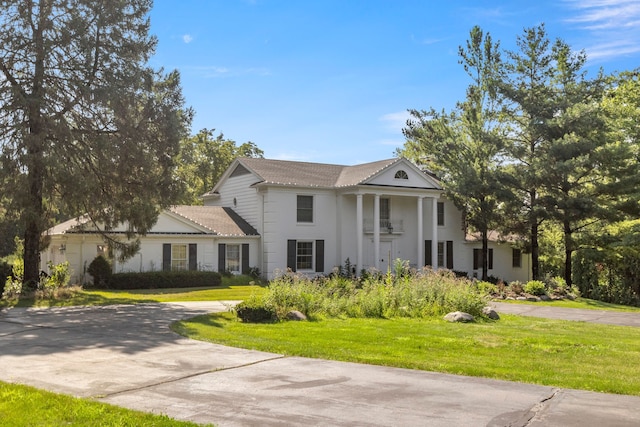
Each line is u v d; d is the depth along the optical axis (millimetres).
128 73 21375
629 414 6492
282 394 7332
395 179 37219
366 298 17453
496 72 35281
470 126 36281
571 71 34312
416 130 40500
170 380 8102
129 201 22234
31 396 6945
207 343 11336
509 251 43875
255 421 6168
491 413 6520
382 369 8938
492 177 34875
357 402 6973
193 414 6410
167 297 23141
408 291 18109
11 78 21000
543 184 33312
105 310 17719
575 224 34719
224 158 56781
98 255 29062
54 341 11562
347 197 37250
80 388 7594
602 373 8969
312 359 9695
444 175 40281
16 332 12859
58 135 20672
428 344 11531
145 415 6227
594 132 32844
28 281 22484
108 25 21375
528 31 34750
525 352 10930
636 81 35625
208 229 32969
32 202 20859
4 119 20797
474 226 37656
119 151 21234
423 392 7480
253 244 35062
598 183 32844
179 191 22828
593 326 16312
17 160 20047
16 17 20969
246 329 13469
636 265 30094
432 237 38844
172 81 22906
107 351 10414
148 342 11445
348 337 12281
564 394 7410
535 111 33812
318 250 36188
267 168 36719
